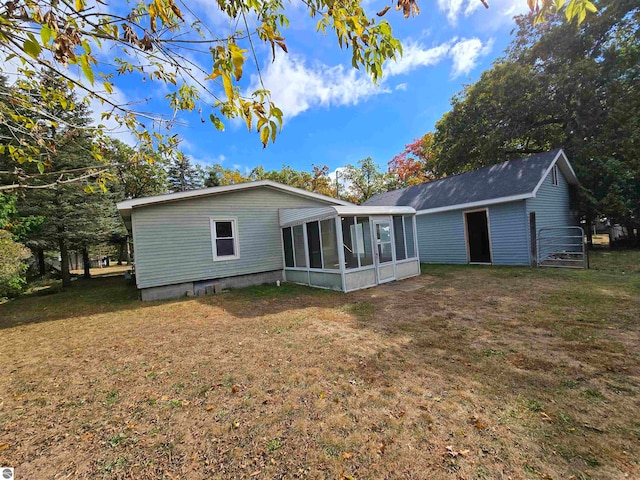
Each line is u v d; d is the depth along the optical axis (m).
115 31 1.63
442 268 10.41
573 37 13.06
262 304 6.61
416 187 15.27
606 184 12.00
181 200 8.23
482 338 3.80
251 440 2.15
